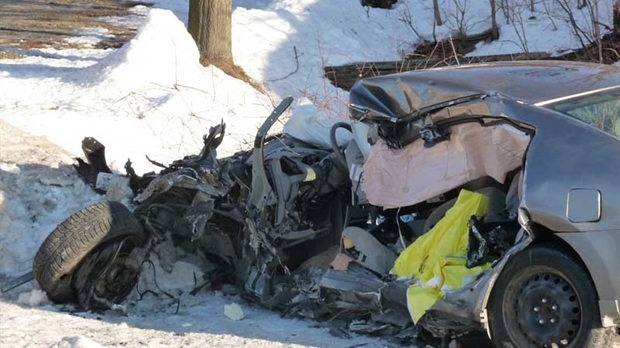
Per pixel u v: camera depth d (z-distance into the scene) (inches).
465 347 250.5
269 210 292.7
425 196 253.9
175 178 294.7
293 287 292.5
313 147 319.9
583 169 221.1
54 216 346.3
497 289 232.5
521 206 226.1
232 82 657.6
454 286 240.1
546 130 231.5
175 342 248.1
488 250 239.5
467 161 248.1
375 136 273.3
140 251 297.4
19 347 232.7
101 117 515.2
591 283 217.8
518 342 229.0
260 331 270.4
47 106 553.3
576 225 218.1
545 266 225.0
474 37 901.2
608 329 219.3
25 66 714.8
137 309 296.7
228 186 297.4
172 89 606.2
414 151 260.2
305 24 867.4
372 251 269.6
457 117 248.8
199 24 712.4
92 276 286.7
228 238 310.2
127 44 638.5
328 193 301.4
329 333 267.9
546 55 802.2
